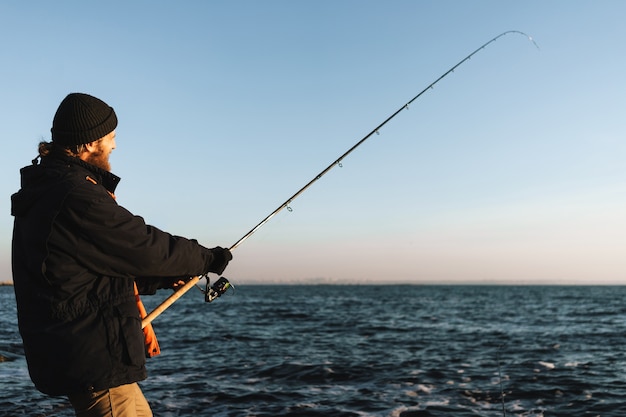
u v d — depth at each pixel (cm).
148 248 217
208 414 744
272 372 1055
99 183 231
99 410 225
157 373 1044
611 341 1620
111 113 242
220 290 291
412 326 2216
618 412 759
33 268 211
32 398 796
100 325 212
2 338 1435
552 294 8362
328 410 768
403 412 758
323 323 2352
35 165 228
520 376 1012
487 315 3033
